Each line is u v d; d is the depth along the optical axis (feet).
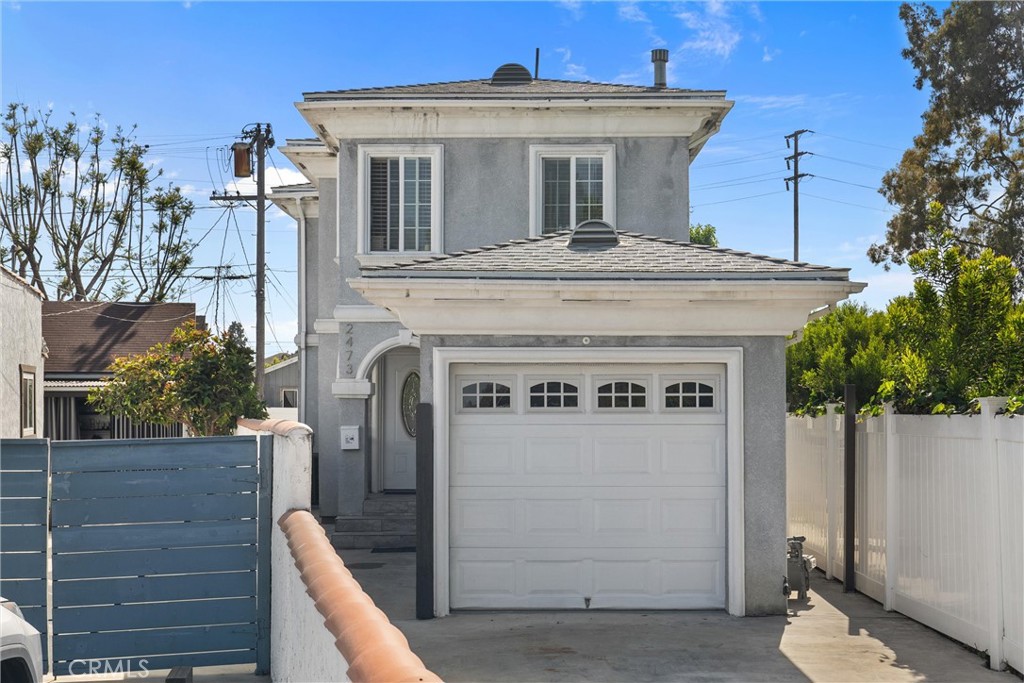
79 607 29.14
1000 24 104.12
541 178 58.65
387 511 57.77
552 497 36.37
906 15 108.99
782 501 35.96
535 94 57.47
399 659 10.08
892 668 28.84
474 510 36.32
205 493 29.86
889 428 36.76
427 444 35.73
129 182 143.84
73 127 142.00
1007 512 28.32
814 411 46.14
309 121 58.54
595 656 30.25
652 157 58.85
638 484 36.45
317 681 16.22
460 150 58.49
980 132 105.81
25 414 60.95
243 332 110.93
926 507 33.81
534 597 36.22
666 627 33.83
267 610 29.81
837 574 42.65
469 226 58.39
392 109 57.67
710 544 36.40
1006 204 103.04
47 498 29.09
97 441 29.40
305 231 74.23
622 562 36.35
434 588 35.55
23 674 18.22
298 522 22.89
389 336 58.44
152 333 103.14
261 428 33.91
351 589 14.34
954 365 34.09
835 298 35.04
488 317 35.65
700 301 35.32
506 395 36.65
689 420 36.52
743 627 33.94
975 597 30.22
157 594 29.50
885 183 111.04
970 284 34.24
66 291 137.18
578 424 36.52
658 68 67.51
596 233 40.16
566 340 36.11
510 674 28.37
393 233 58.54
